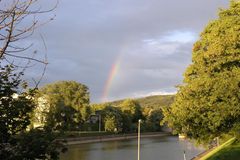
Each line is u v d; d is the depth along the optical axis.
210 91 30.33
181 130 34.06
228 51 30.70
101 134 122.56
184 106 31.92
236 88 28.91
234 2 34.25
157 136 148.62
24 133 6.97
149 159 67.38
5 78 6.84
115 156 72.06
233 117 29.78
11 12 5.41
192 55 35.12
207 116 30.81
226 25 32.47
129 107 150.38
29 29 5.57
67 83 112.81
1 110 6.79
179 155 73.56
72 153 76.69
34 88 7.33
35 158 6.89
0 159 6.60
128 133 141.38
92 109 132.12
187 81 34.28
